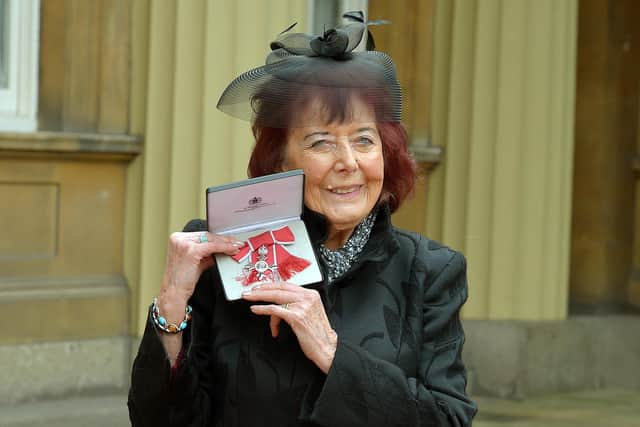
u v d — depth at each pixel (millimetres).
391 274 1979
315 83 1869
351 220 1898
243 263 1846
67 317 4879
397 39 5941
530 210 5895
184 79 4855
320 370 1866
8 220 4781
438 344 1960
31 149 4723
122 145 4922
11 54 4883
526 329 5867
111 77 4957
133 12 4980
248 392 1878
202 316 1980
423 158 5863
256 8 4910
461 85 5945
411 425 1800
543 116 5895
